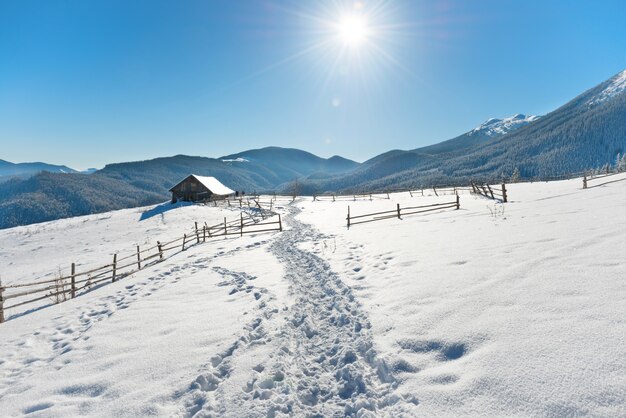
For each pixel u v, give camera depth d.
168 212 44.34
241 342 5.98
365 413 3.79
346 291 7.87
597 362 3.57
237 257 14.70
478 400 3.53
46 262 24.80
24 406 4.83
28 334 8.09
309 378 4.78
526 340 4.27
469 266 7.64
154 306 8.84
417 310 5.88
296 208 43.44
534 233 9.72
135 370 5.42
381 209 28.98
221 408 4.25
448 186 59.50
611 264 6.07
